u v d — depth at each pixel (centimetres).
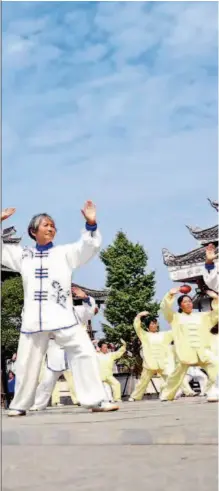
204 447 411
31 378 977
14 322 2947
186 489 281
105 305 4100
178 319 1279
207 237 3569
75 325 962
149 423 618
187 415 721
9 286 2956
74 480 316
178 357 1277
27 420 798
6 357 2864
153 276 4106
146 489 285
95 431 554
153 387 2180
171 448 415
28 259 991
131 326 3869
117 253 4141
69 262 980
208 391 1224
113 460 374
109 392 1792
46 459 394
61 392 2116
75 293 1287
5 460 394
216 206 2258
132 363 3706
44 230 982
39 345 982
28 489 299
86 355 952
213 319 1255
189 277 3600
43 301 971
